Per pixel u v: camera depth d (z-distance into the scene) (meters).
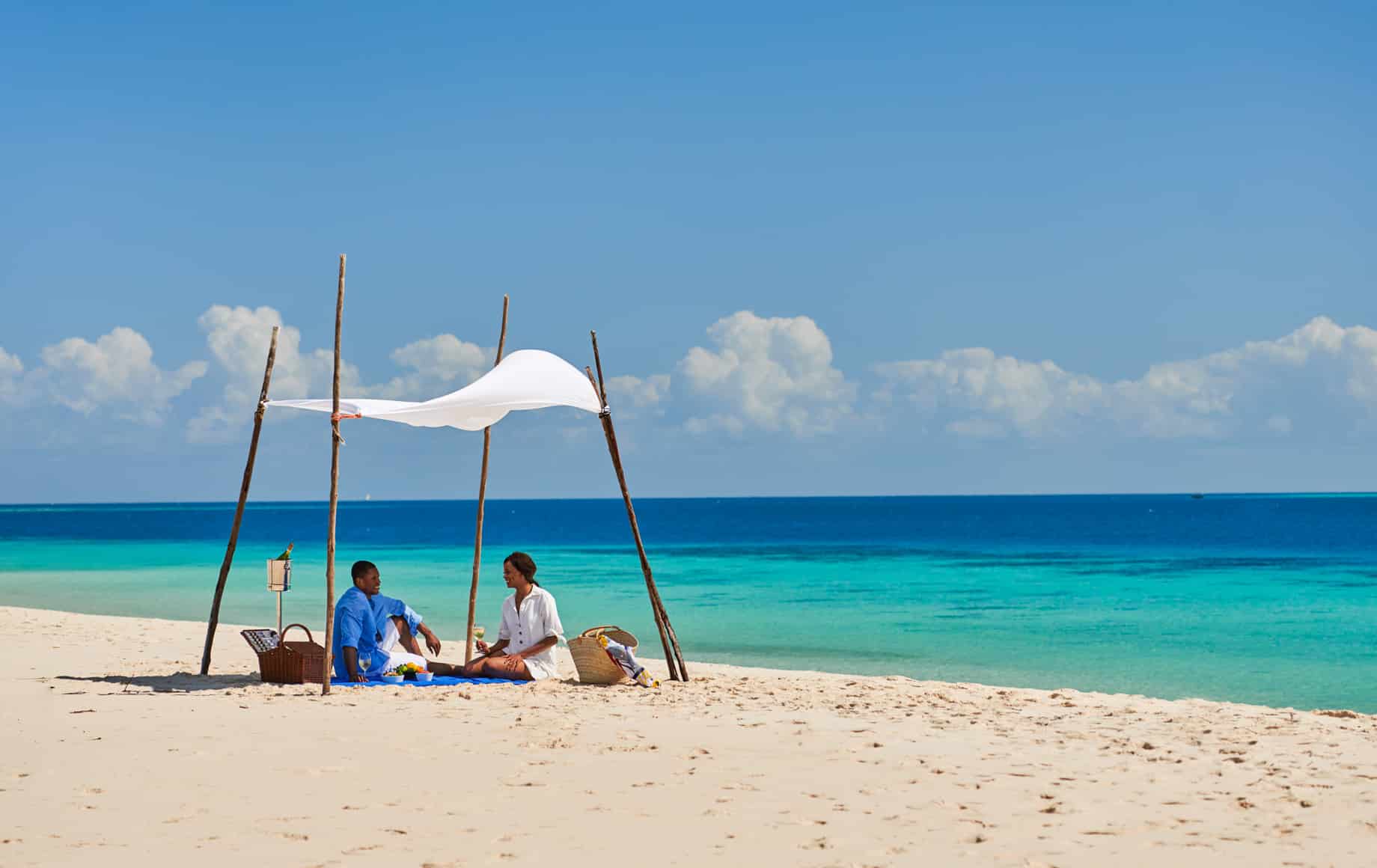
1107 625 23.89
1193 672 16.97
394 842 5.62
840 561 49.53
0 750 7.82
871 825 5.92
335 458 10.80
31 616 19.94
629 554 55.19
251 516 179.75
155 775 7.05
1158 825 5.92
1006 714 9.73
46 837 5.66
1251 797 6.51
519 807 6.30
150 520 161.12
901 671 16.80
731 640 20.84
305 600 27.98
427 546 64.62
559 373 12.03
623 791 6.69
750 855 5.41
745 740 8.30
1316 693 14.98
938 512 179.50
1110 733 8.69
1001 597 31.06
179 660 13.91
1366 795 6.55
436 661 12.30
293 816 6.11
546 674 11.73
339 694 10.57
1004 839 5.66
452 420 12.90
